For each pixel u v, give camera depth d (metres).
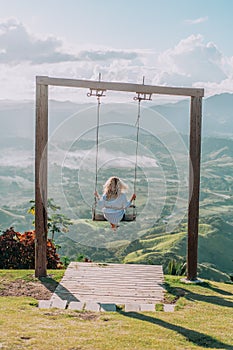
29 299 8.30
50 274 9.92
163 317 7.48
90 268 10.41
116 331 6.62
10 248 11.47
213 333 6.78
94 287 9.12
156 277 9.95
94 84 9.08
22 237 11.72
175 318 7.44
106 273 10.07
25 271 10.08
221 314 7.80
